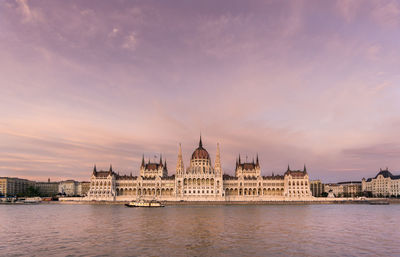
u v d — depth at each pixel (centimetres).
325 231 10844
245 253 7644
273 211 19412
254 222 13150
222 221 13512
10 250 7938
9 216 16188
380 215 16888
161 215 16400
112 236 9738
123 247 8212
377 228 11688
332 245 8544
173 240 9075
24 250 7931
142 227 11631
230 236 9719
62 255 7450
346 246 8438
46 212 18875
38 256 7369
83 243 8700
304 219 14475
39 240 9169
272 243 8731
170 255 7450
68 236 9781
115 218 14875
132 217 15338
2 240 9194
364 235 10119
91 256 7369
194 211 19388
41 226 12094
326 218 15038
